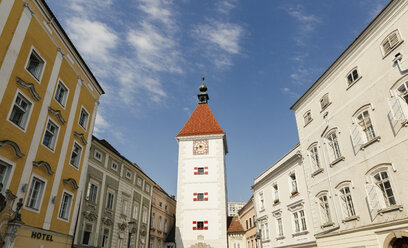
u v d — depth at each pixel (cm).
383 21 1731
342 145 1991
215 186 4494
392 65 1639
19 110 1600
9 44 1480
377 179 1677
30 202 1664
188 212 4362
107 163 2997
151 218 4088
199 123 5300
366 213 1705
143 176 3856
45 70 1809
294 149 2706
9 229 1419
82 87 2336
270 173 3125
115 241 2969
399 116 1539
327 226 2067
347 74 2025
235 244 4162
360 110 1858
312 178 2325
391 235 1503
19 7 1564
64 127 2030
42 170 1761
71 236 2075
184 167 4719
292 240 2566
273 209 3023
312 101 2445
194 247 4116
